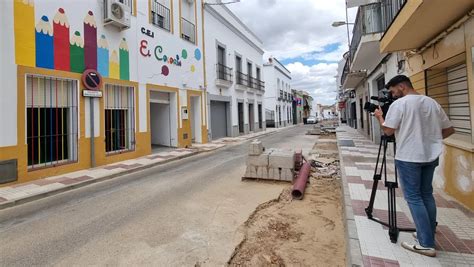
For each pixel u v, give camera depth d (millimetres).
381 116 3129
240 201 5340
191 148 13117
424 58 5195
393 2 6613
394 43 5137
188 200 5414
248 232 4000
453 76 4758
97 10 8953
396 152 2902
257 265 3131
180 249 3465
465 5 3553
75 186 6641
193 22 15141
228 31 19719
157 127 13766
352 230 3342
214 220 4395
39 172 7137
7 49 6527
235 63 20859
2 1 6453
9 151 6500
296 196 5605
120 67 9852
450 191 4414
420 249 2738
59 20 7746
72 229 4141
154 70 11695
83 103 8406
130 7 10438
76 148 8227
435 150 2730
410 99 2807
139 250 3449
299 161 7496
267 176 6805
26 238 3867
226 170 8273
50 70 7461
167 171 8375
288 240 3756
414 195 2775
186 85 14055
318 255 3340
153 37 11641
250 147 6965
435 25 4223
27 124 7141
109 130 9648
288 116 42500
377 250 2863
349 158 8516
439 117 2795
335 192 5914
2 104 6398
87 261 3211
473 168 3715
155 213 4730
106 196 5863
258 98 25969
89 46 8625
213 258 3250
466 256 2688
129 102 10477
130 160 9867
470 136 4199
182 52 13773
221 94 18391
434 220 2801
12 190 6098
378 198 4559
